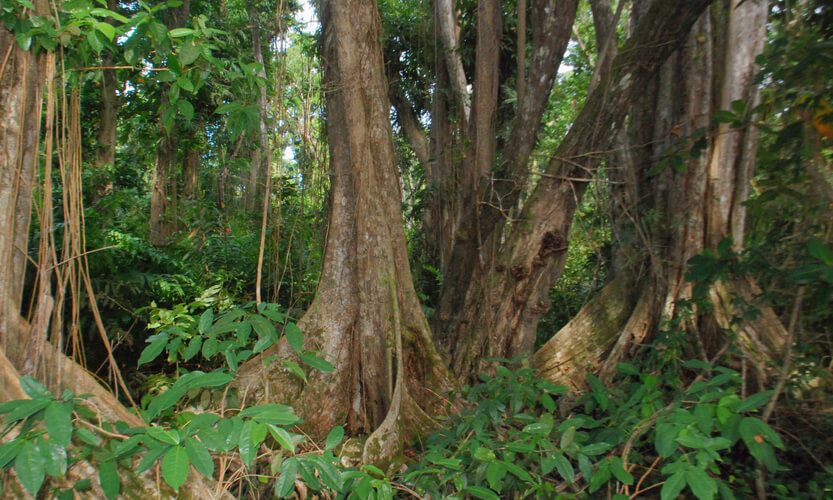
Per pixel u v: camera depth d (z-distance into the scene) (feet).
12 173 8.04
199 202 26.00
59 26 8.11
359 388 12.58
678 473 6.60
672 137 15.08
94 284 14.28
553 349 15.89
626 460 8.20
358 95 13.42
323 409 12.15
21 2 7.63
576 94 31.42
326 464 6.50
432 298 27.71
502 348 14.64
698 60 14.34
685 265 14.08
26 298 12.56
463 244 15.05
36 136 8.46
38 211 8.62
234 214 27.09
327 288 13.15
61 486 6.63
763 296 10.58
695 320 13.42
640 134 16.62
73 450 6.81
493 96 15.81
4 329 7.75
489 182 14.69
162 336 7.32
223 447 5.68
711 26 14.33
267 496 9.37
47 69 8.34
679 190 14.52
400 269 13.60
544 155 14.19
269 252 19.56
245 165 33.35
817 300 8.77
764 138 13.37
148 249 17.11
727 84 13.65
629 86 12.65
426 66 27.17
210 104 36.01
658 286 14.75
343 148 13.71
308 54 16.19
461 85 29.86
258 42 36.99
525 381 10.21
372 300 12.76
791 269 9.60
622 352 14.66
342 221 13.42
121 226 21.35
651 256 14.44
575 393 14.43
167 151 35.19
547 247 14.08
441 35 29.71
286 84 15.57
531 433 8.34
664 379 11.64
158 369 15.38
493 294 14.53
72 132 8.86
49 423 5.36
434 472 8.15
